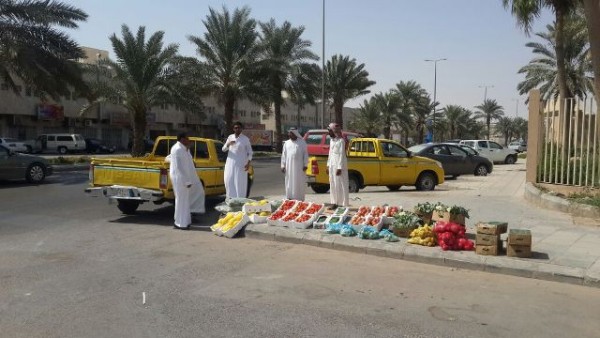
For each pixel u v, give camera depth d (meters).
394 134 83.25
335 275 6.54
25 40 20.97
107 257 7.33
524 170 28.06
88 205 12.53
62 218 10.62
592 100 11.97
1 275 6.32
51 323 4.77
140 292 5.73
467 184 19.06
